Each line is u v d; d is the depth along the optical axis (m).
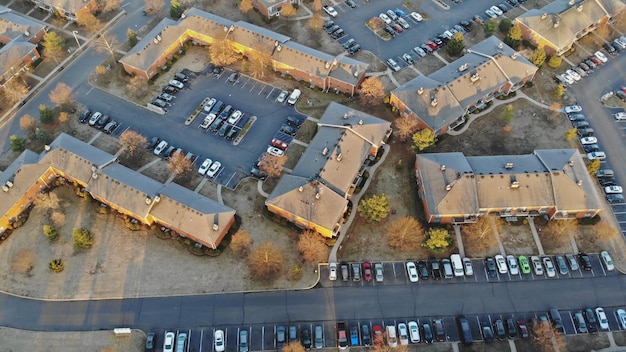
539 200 107.62
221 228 104.69
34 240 108.06
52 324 98.00
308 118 129.38
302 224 108.75
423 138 116.38
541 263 105.38
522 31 146.25
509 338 96.50
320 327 97.19
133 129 127.44
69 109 131.25
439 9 156.62
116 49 145.50
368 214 106.56
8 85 133.25
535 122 128.50
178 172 117.00
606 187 115.19
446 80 127.56
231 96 134.12
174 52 143.25
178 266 104.81
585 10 144.38
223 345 95.06
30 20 147.88
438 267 103.75
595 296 101.56
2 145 124.38
